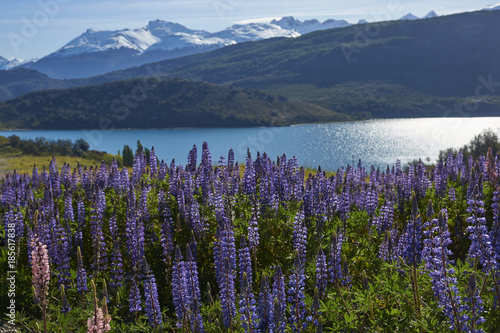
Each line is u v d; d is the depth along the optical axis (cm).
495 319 503
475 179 1145
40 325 700
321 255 637
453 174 1661
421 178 1364
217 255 724
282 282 557
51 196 1120
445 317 528
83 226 1070
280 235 951
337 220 1064
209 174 1230
